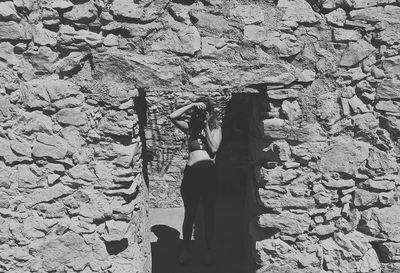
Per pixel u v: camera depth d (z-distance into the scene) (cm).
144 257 412
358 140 370
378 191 376
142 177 402
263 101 366
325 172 369
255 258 385
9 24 324
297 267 376
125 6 333
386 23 354
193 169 489
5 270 354
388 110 366
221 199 759
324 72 359
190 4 341
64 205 352
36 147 343
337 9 352
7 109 336
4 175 344
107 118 345
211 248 508
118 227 353
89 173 349
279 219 371
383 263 389
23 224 351
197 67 346
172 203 747
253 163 396
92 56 338
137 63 340
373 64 362
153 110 717
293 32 352
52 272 358
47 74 338
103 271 359
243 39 348
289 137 362
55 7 325
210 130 498
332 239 381
